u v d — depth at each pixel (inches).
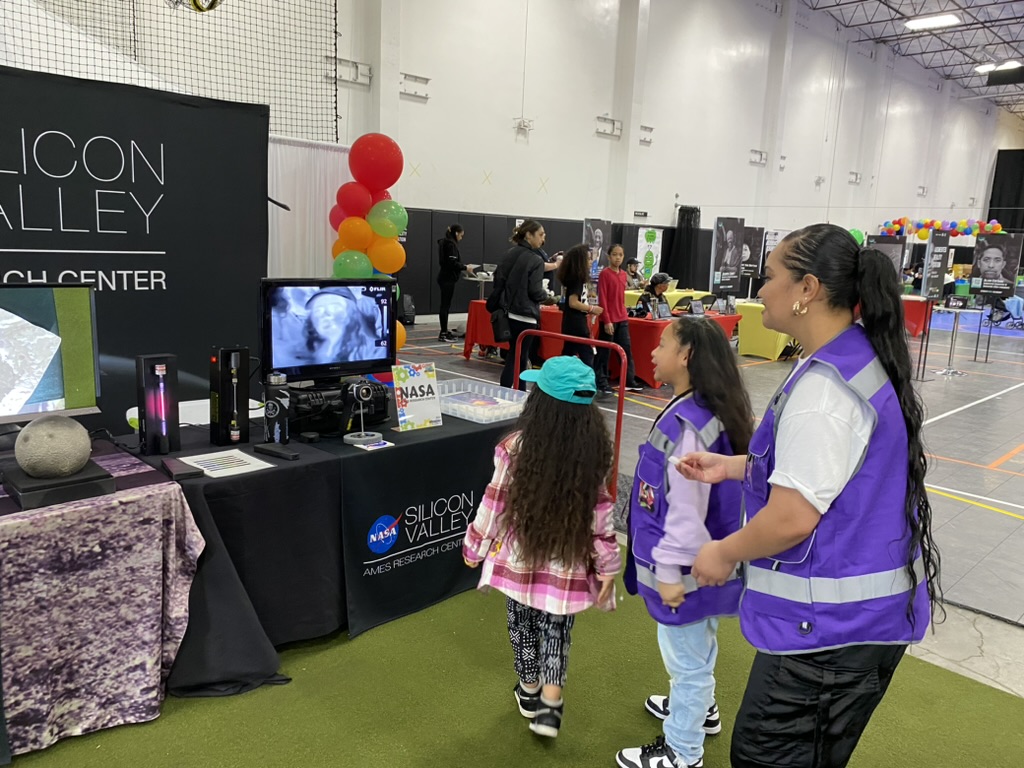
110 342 119.2
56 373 77.1
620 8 473.4
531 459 72.1
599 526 73.3
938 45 732.0
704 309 330.6
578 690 88.5
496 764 74.6
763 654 48.2
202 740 75.7
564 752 77.0
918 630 46.4
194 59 274.4
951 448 218.7
